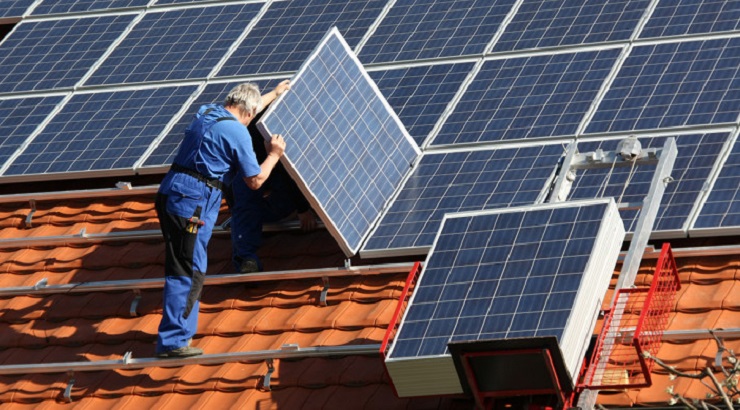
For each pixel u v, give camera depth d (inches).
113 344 781.3
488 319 617.3
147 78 973.2
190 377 735.1
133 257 853.2
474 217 685.3
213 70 957.2
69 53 1038.4
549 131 806.5
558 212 665.6
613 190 745.6
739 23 851.4
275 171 816.3
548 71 862.5
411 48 930.1
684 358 658.2
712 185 729.0
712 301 690.8
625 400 642.8
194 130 739.4
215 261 836.0
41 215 920.9
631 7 903.1
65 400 743.1
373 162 800.9
